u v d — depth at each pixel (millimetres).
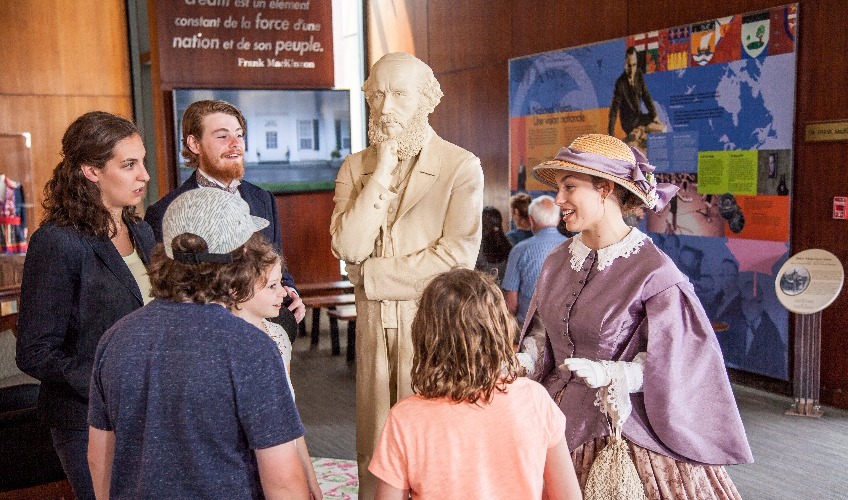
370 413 2543
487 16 7758
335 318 6570
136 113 8258
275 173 8484
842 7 4770
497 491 1618
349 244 2430
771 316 5262
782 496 3684
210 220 1562
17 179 7492
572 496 1733
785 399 5164
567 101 6871
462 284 1647
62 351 2225
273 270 1744
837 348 5020
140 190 2357
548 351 2436
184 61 7730
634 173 2209
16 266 5914
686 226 5844
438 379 1616
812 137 4980
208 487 1540
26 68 7566
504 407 1645
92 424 1655
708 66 5578
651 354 2125
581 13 6703
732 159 5465
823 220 4996
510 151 7613
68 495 2859
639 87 6145
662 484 2145
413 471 1623
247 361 1550
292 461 1588
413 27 8867
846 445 4332
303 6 8320
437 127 8711
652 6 6039
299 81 8422
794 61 5023
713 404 2164
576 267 2330
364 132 9898
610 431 2156
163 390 1538
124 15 8062
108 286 2268
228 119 3256
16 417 2902
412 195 2484
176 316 1569
